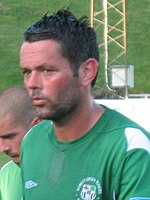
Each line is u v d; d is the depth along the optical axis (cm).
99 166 569
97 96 4806
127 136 571
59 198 581
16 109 770
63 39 559
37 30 561
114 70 4769
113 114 595
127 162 562
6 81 6906
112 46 7056
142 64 7288
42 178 597
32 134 627
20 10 8288
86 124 585
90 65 575
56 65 555
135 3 8388
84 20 584
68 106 566
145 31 7875
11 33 7794
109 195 566
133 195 552
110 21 7775
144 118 3959
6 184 803
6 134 766
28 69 561
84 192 570
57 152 593
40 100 558
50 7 8300
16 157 780
